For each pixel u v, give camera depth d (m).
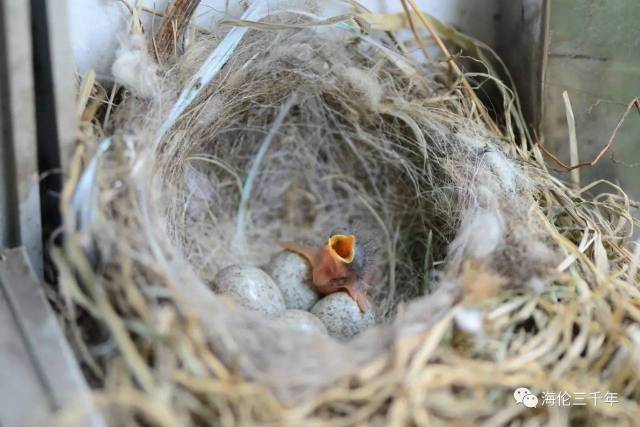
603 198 0.33
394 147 0.33
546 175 0.31
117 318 0.25
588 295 0.27
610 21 0.32
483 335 0.26
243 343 0.25
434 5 0.34
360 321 0.30
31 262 0.28
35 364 0.25
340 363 0.25
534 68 0.33
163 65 0.30
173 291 0.25
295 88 0.33
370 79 0.32
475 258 0.28
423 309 0.27
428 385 0.25
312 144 0.34
